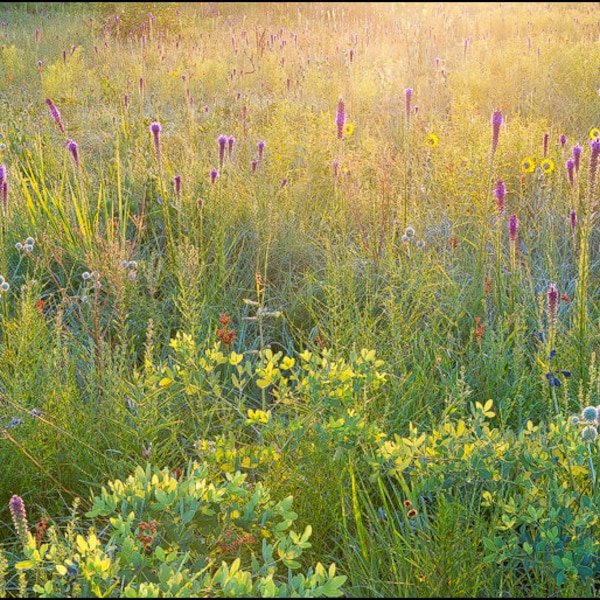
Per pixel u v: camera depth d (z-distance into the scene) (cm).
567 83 782
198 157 581
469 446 260
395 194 514
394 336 357
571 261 465
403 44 1110
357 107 763
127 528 231
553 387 303
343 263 437
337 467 284
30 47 1180
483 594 242
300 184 551
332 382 304
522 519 240
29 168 555
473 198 500
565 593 230
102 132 684
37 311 374
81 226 472
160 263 446
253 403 371
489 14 1438
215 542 249
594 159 346
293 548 231
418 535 258
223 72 941
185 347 322
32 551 225
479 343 362
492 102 757
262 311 356
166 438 330
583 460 262
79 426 312
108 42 1162
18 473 297
